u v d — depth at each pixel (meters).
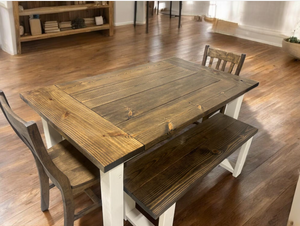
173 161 1.54
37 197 1.81
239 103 2.02
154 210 1.24
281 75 4.00
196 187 1.96
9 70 3.68
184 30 6.27
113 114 1.42
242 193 1.93
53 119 1.35
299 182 1.38
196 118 1.46
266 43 5.64
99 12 5.58
